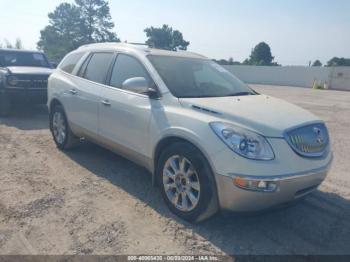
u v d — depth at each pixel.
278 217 3.91
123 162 5.54
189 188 3.58
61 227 3.48
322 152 3.61
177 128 3.60
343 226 3.78
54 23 69.19
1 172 4.93
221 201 3.29
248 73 44.16
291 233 3.59
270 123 3.34
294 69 39.88
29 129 7.76
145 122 4.02
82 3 69.69
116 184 4.65
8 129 7.68
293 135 3.36
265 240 3.43
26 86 8.82
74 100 5.39
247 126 3.30
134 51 4.63
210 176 3.34
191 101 3.74
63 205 3.97
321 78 37.72
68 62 6.06
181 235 3.44
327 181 5.12
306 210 4.11
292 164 3.24
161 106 3.92
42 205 3.94
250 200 3.16
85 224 3.56
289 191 3.25
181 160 3.62
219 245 3.31
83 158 5.68
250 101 4.02
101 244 3.22
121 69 4.70
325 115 12.30
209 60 5.30
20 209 3.82
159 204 4.08
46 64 10.72
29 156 5.71
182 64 4.61
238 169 3.13
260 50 76.44
